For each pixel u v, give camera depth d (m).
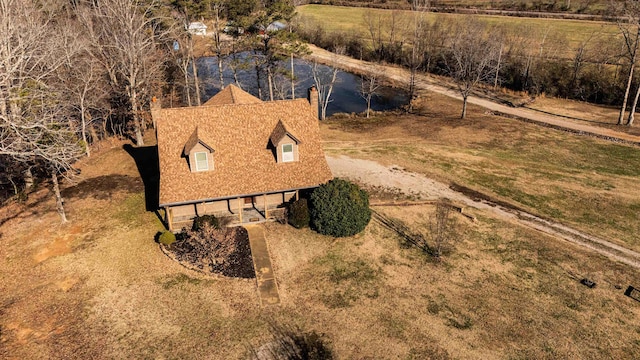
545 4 103.31
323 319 25.44
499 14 101.06
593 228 36.31
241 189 32.16
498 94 74.56
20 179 39.31
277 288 27.64
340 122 62.38
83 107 42.75
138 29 45.72
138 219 33.91
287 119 35.19
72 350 22.92
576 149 51.72
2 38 32.44
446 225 34.69
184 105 63.81
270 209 35.38
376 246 32.12
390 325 25.22
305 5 126.44
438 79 83.44
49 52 39.69
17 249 30.25
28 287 27.02
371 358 23.09
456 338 24.56
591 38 80.25
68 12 60.00
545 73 73.00
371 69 85.62
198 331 24.33
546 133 56.75
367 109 66.44
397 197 39.22
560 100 71.75
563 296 28.20
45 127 28.97
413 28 100.94
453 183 42.44
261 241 31.89
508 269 30.50
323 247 31.66
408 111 66.94
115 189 38.03
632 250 33.50
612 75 69.69
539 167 46.75
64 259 29.39
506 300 27.61
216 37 60.31
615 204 39.81
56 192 32.25
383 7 119.25
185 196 31.23
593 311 27.03
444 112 66.06
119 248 30.62
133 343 23.44
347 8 121.88
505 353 23.77
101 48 46.88
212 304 26.19
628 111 65.00
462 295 27.81
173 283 27.66
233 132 34.09
